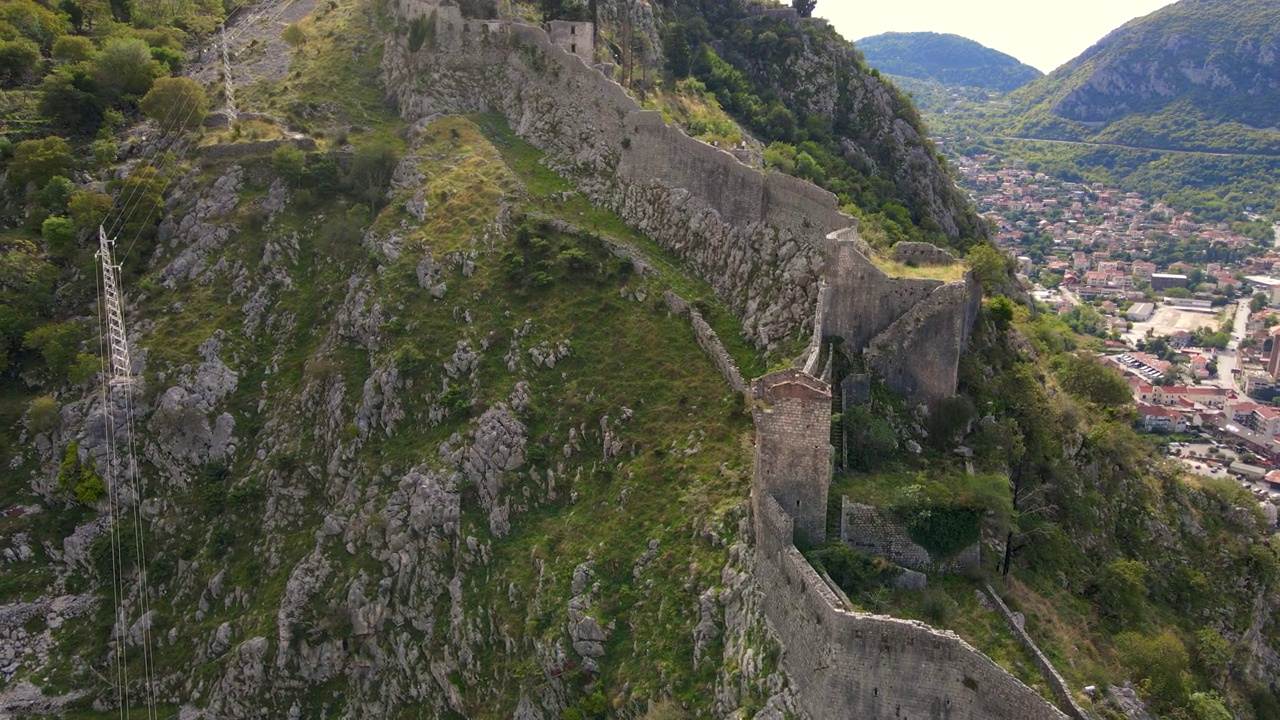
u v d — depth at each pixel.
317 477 94.62
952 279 77.06
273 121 131.12
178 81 130.88
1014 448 75.88
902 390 76.44
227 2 182.25
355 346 101.94
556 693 71.62
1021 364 85.12
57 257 115.12
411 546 84.94
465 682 77.25
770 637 62.00
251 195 118.62
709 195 100.50
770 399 64.81
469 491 86.31
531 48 129.62
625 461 83.31
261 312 108.94
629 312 95.50
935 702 53.44
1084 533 78.06
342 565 86.81
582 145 117.56
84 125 136.62
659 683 66.38
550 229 105.69
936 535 62.88
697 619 68.00
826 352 77.25
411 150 123.88
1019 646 57.38
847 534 63.97
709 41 167.88
